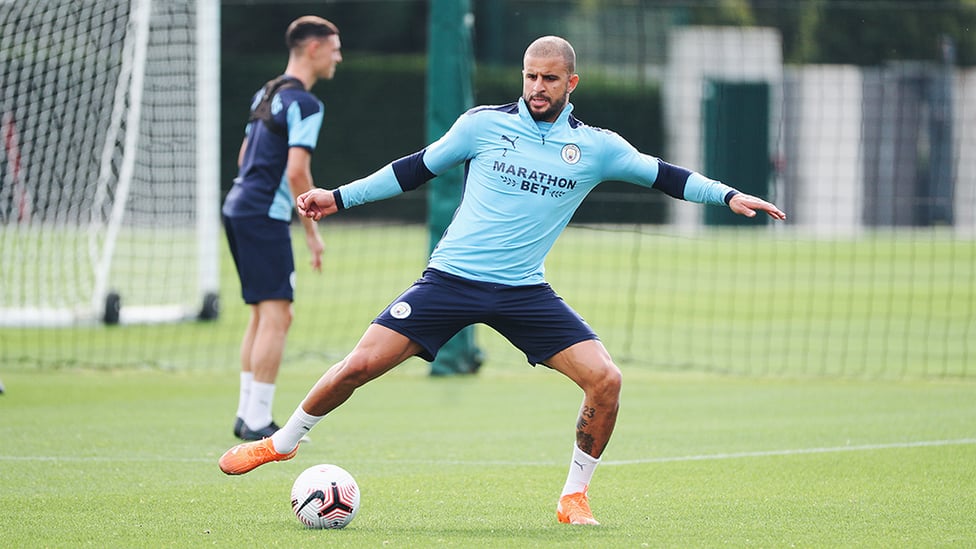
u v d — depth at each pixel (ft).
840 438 89.97
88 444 87.04
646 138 338.34
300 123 87.20
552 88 60.29
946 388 117.60
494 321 62.23
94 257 162.61
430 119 125.49
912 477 75.77
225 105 336.90
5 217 172.65
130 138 155.63
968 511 65.92
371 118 350.23
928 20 313.94
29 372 125.49
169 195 186.91
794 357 141.59
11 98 162.09
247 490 71.36
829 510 66.13
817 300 194.70
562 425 97.66
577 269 234.58
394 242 276.21
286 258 88.48
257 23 359.87
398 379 124.77
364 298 192.85
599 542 57.88
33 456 82.12
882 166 320.50
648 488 72.79
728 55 329.72
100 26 167.94
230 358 137.59
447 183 125.39
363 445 88.07
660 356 142.82
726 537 59.36
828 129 320.50
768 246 284.00
